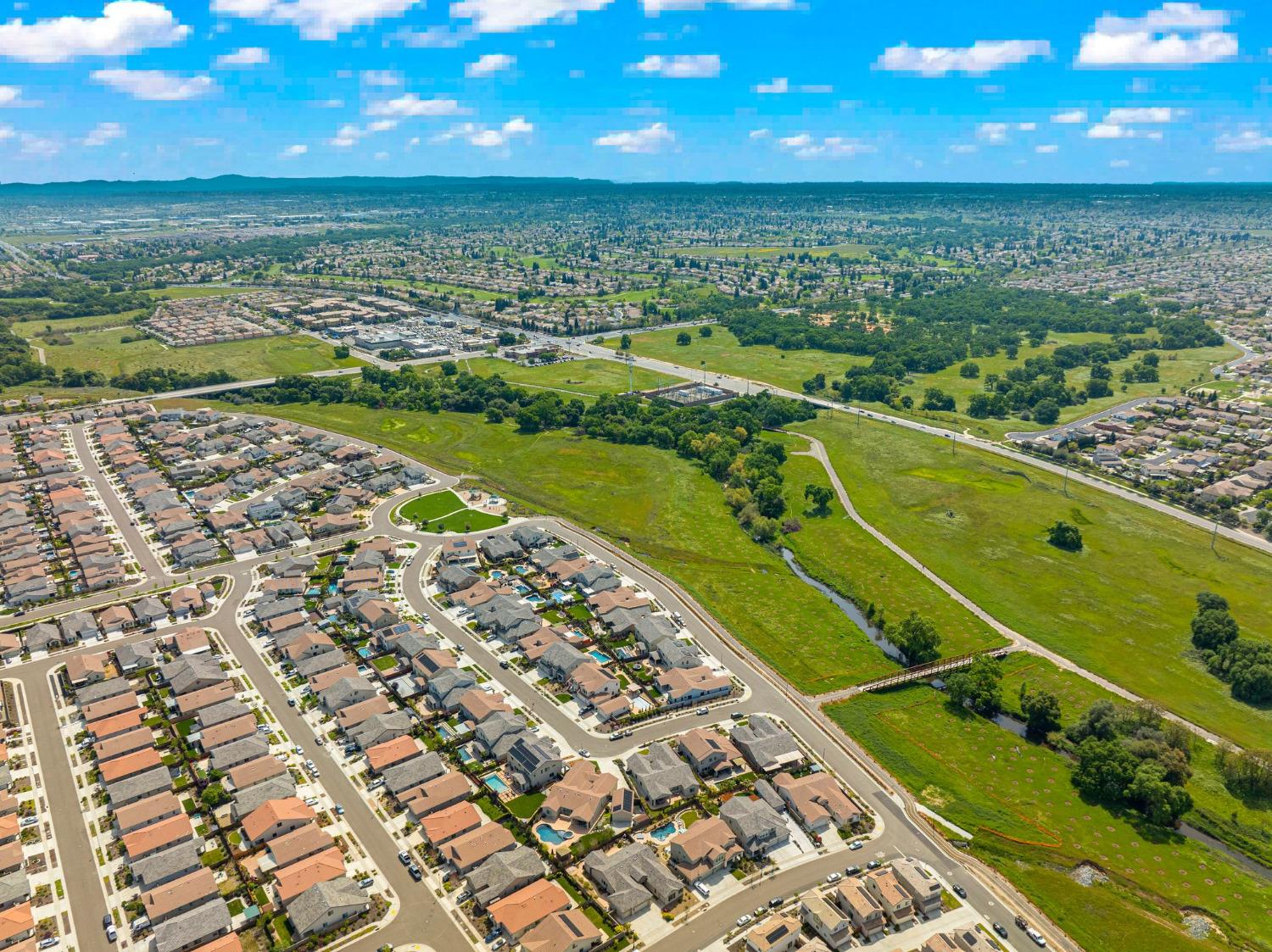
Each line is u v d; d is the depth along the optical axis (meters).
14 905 139.50
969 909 144.50
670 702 197.50
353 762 176.50
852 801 168.62
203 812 161.62
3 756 174.38
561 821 159.75
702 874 148.38
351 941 134.62
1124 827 167.75
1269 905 149.12
